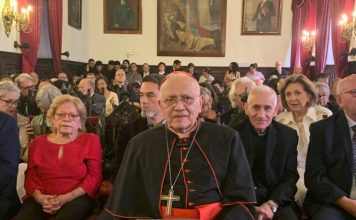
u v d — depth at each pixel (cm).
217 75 1394
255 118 270
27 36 817
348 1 848
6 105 340
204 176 190
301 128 331
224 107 518
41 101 379
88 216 283
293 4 1311
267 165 271
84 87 571
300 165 323
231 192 190
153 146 199
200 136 200
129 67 1248
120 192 197
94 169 293
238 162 195
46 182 287
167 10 1366
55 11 985
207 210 185
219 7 1359
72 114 296
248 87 397
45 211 272
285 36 1371
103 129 362
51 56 1021
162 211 190
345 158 263
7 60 743
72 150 293
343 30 834
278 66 1194
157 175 193
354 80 262
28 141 373
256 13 1363
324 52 1062
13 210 279
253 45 1380
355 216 247
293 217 250
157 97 295
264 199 268
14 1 720
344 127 268
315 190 262
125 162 204
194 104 197
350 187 260
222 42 1373
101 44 1388
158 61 1392
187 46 1382
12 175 276
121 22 1378
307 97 329
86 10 1348
